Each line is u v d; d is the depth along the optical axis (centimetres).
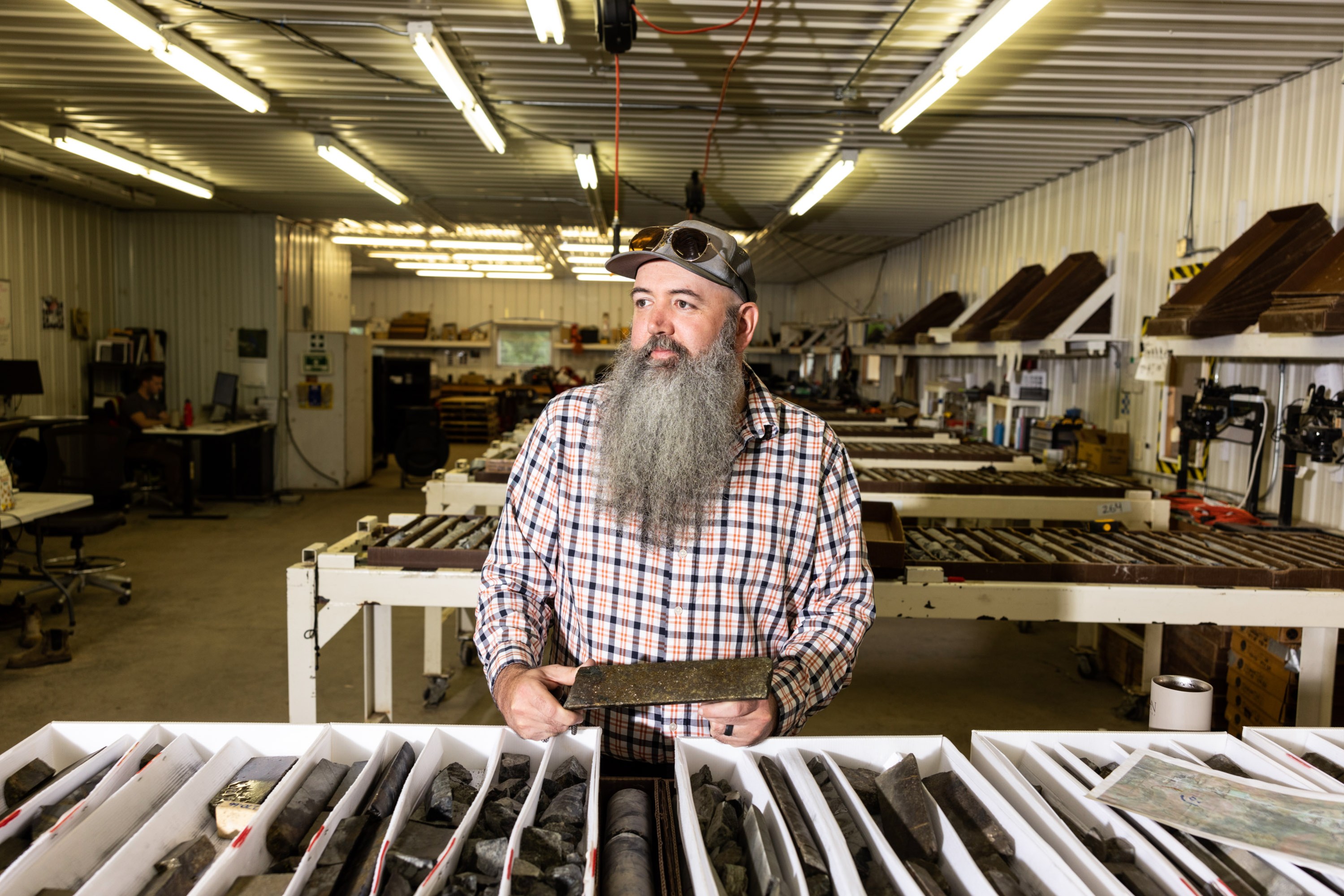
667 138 530
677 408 121
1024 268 603
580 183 671
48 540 620
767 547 128
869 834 92
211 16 361
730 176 627
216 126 533
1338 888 85
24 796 99
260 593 493
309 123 523
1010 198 677
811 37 376
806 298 1379
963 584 236
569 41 384
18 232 700
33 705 332
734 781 112
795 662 121
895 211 743
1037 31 354
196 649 398
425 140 556
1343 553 268
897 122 443
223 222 838
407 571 237
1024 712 345
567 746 113
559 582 135
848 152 529
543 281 1497
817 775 105
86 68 430
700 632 126
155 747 108
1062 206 598
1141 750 113
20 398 707
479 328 1492
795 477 130
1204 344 353
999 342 573
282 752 111
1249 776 112
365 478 934
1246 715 292
